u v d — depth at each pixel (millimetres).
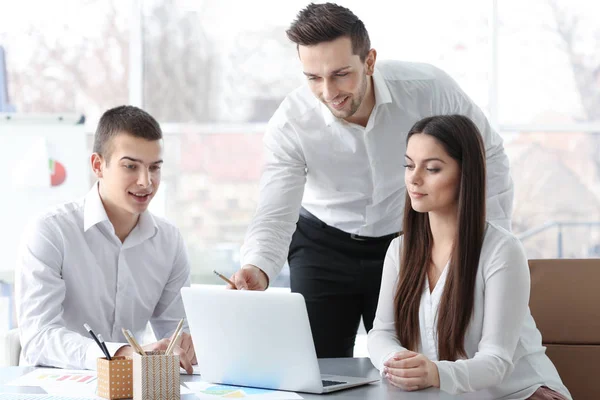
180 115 4445
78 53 4496
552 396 1671
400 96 2289
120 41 4469
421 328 1798
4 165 3754
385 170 2354
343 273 2461
